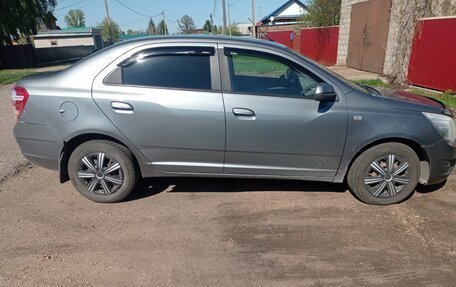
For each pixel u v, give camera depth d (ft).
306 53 77.51
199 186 12.73
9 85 47.39
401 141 10.74
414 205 11.18
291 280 7.93
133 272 8.25
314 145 10.66
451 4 33.22
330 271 8.20
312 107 10.43
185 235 9.73
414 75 33.83
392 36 41.81
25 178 13.66
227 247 9.17
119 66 10.71
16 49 82.48
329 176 11.14
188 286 7.77
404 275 8.01
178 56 10.68
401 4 37.42
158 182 13.09
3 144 18.10
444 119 10.69
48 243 9.41
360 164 10.84
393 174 10.92
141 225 10.24
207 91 10.53
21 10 79.82
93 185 11.46
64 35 158.30
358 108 10.44
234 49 10.76
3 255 8.90
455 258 8.57
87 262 8.62
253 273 8.17
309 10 84.69
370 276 8.00
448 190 12.14
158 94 10.53
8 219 10.61
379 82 37.73
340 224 10.17
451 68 28.78
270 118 10.43
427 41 31.60
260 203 11.45
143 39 10.96
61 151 11.07
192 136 10.69
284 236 9.62
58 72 11.30
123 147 11.10
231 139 10.66
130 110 10.56
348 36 57.93
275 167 11.05
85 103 10.62
